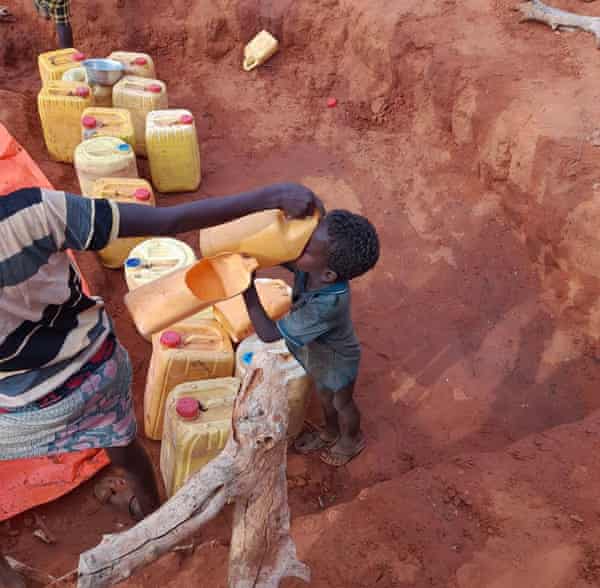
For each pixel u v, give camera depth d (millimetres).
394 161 6641
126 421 2900
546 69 6102
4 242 2053
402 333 4895
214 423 3377
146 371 4598
